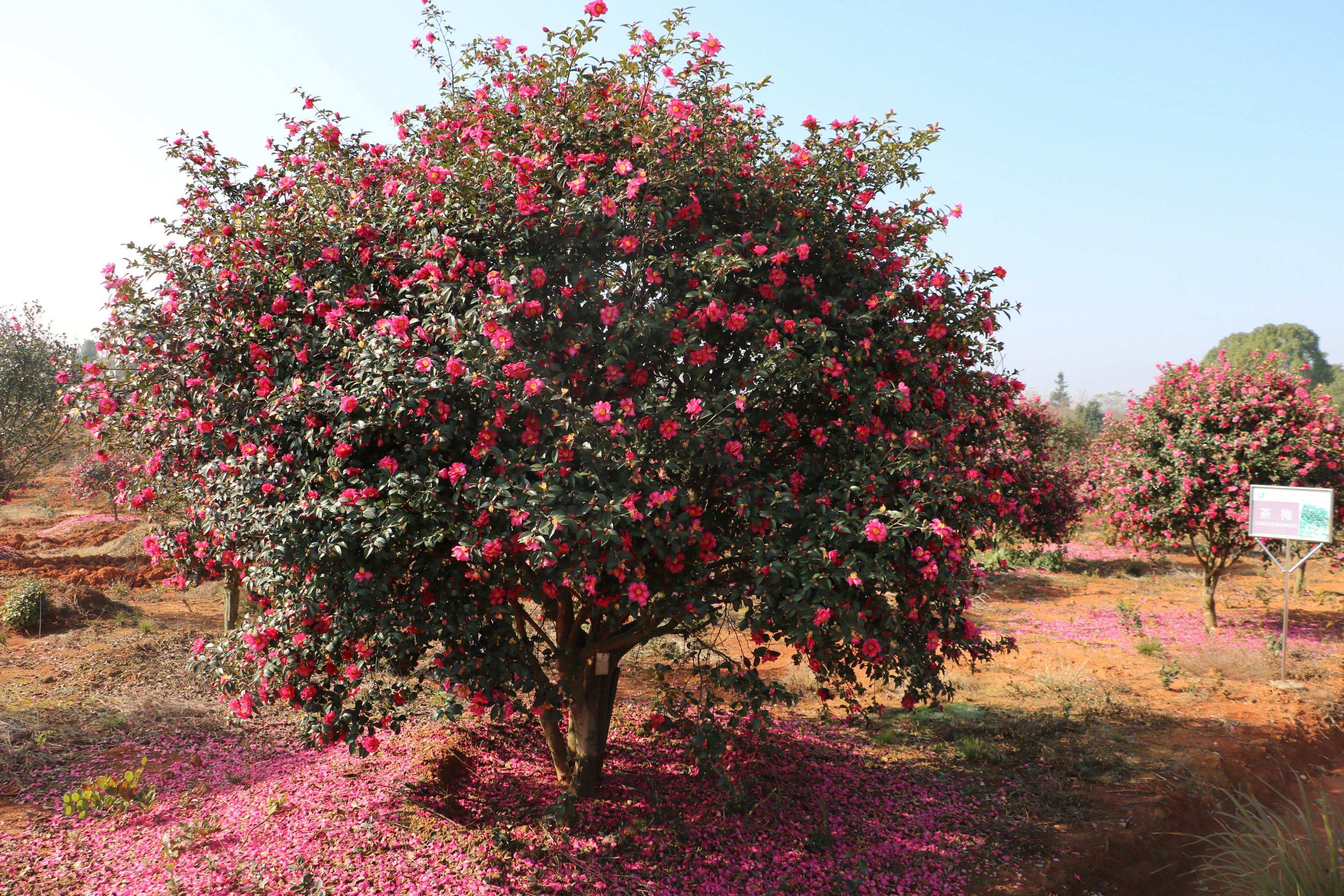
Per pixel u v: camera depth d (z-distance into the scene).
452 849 4.81
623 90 4.54
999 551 17.55
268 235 4.46
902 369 4.49
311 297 4.19
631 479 3.70
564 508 3.53
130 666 8.67
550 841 4.98
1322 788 6.54
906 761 6.66
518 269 3.93
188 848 4.77
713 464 4.02
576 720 5.68
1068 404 82.62
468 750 6.48
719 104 4.75
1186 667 9.30
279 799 5.39
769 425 4.43
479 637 4.13
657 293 4.17
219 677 4.52
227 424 4.21
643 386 4.16
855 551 3.91
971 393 5.35
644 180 3.95
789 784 6.09
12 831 5.00
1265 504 9.59
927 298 4.70
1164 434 11.39
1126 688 8.52
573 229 3.96
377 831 4.94
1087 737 7.10
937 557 4.09
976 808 5.76
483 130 4.32
